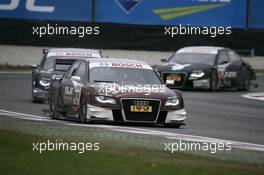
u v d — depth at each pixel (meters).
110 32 116.69
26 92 79.00
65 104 54.09
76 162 31.62
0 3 114.19
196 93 85.88
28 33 114.88
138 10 119.06
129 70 53.66
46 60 70.56
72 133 44.41
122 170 29.88
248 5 122.81
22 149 34.88
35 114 57.84
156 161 32.97
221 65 90.38
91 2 117.44
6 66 114.25
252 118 61.56
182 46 119.94
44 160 32.00
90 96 50.25
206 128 52.41
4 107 62.81
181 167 31.58
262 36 122.31
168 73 87.25
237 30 121.19
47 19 116.00
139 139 43.03
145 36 118.50
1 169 29.45
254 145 43.81
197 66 88.00
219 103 74.62
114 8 118.25
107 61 54.56
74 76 53.59
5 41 114.50
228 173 30.89
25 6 114.94
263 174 31.48
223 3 121.56
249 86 95.50
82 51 71.81
